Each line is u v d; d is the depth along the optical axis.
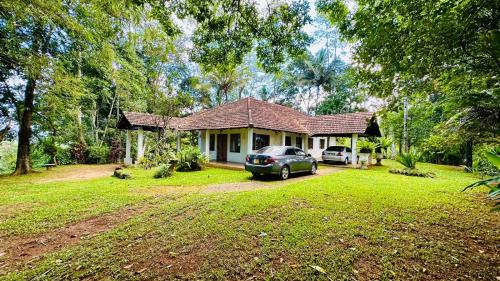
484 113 3.95
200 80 27.97
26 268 2.79
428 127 17.73
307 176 11.05
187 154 13.09
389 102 5.24
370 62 4.54
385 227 4.02
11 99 11.90
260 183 8.98
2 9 7.48
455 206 5.33
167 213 4.84
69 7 8.54
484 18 3.19
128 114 16.56
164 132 14.95
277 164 9.61
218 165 14.67
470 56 3.70
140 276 2.59
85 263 2.86
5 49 9.26
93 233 3.87
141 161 14.77
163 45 10.51
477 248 3.23
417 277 2.55
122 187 7.82
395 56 4.16
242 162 16.17
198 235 3.69
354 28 4.30
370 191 6.95
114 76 14.62
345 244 3.35
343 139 26.86
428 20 3.47
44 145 15.55
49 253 3.16
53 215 4.71
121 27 8.12
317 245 3.32
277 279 2.53
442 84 4.63
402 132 20.25
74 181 9.59
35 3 7.53
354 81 5.01
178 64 17.84
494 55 3.28
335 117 18.08
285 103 36.19
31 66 9.41
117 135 21.14
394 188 7.49
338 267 2.75
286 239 3.51
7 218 4.55
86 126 20.67
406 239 3.51
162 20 5.31
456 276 2.57
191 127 17.47
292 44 5.57
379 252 3.10
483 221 4.33
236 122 14.52
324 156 18.09
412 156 12.34
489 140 4.79
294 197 6.12
